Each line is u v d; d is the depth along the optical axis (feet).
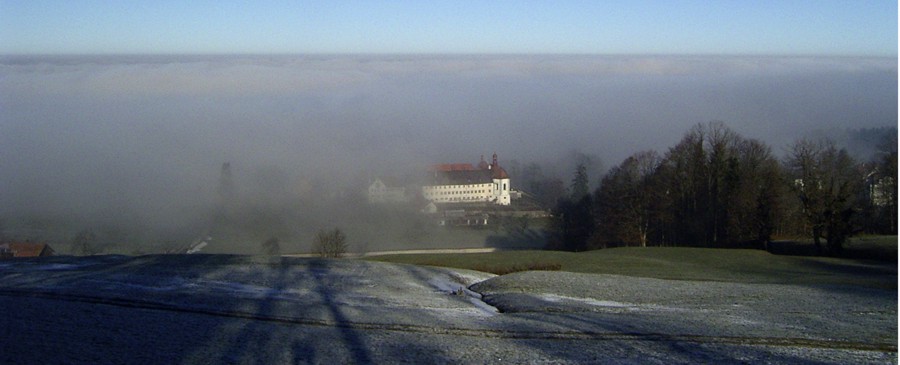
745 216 201.67
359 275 99.45
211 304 66.13
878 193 201.36
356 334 53.11
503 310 74.69
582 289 88.43
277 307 65.36
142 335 49.37
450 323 59.41
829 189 179.73
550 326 59.16
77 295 68.90
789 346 52.65
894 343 54.13
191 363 41.63
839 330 59.88
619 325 60.59
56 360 40.52
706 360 47.24
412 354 46.34
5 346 43.24
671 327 59.82
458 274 106.63
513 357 46.52
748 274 123.13
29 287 75.05
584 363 45.32
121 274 92.22
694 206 218.38
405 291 87.40
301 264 109.29
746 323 63.62
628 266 132.05
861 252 170.40
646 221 224.53
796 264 148.25
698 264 145.59
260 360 42.98
